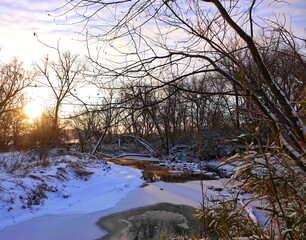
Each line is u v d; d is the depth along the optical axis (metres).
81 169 13.99
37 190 9.41
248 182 2.19
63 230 7.08
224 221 2.68
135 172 16.11
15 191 8.62
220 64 3.28
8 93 16.98
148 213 8.44
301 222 1.95
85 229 7.17
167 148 23.83
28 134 16.98
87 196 10.43
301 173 2.27
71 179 12.30
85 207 9.04
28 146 16.34
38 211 8.31
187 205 9.13
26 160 13.44
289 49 3.27
